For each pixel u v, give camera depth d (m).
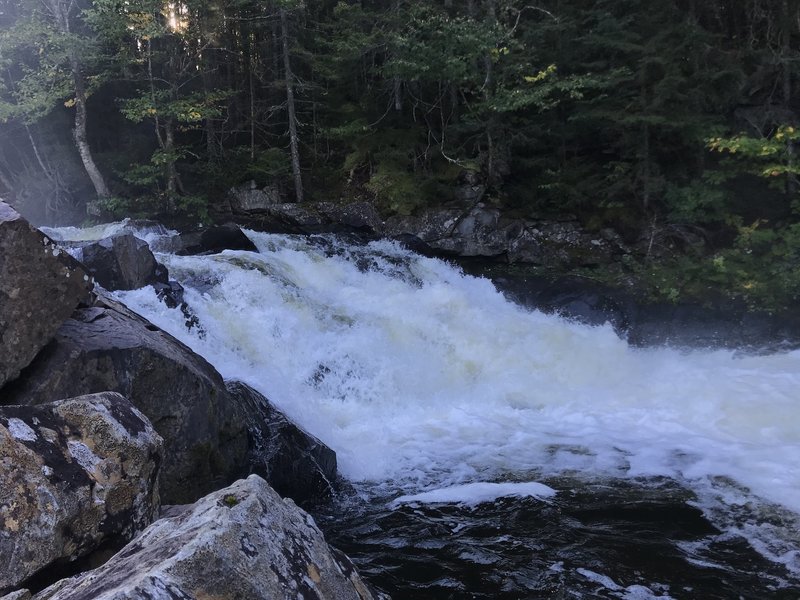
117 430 2.98
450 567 4.67
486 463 6.86
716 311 13.29
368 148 17.89
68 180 20.28
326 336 9.55
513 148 18.19
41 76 17.70
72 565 2.62
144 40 18.53
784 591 4.27
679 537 5.06
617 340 12.48
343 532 5.31
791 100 16.91
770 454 6.92
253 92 20.97
